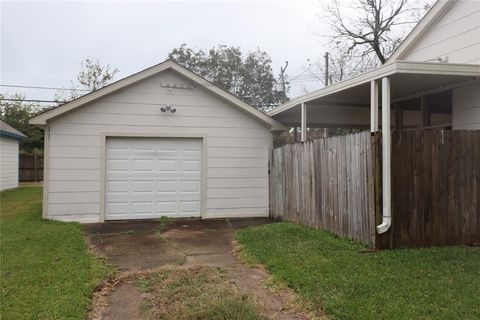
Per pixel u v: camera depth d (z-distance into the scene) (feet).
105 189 31.42
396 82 23.49
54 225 27.89
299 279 14.85
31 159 75.66
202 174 33.40
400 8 64.69
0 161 54.08
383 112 19.85
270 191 34.19
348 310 11.93
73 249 20.52
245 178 34.24
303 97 30.27
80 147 30.83
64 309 12.27
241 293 13.35
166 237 25.04
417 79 22.54
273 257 18.44
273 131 34.71
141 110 32.04
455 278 14.65
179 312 11.94
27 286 14.46
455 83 24.00
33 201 42.14
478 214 20.75
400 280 14.52
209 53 113.19
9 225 27.71
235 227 28.73
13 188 58.85
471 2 24.86
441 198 20.15
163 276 16.17
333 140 23.09
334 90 25.61
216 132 33.65
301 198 27.50
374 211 19.21
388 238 19.26
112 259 19.42
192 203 33.35
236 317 11.39
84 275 15.87
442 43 27.30
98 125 31.19
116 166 31.81
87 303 13.10
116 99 31.53
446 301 12.46
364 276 15.05
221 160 33.78
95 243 23.15
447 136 20.35
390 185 19.06
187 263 18.61
